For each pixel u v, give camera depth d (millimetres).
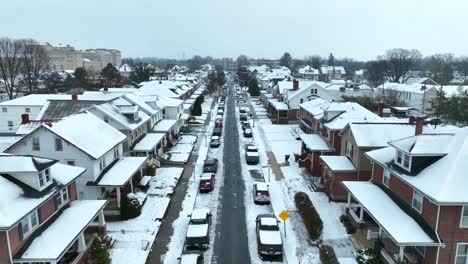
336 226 27984
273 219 26547
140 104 48531
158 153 45719
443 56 198125
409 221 21656
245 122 66188
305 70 158125
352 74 192125
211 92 120688
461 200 19172
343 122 39938
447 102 60688
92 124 33875
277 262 23422
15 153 29234
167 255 24203
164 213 30281
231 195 34312
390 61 133750
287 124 68938
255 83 114500
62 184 23562
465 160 21219
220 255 24297
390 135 32375
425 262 21203
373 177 29141
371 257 22344
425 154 22500
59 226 21688
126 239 26016
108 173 31125
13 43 108438
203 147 51688
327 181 34188
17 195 20109
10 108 60125
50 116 45062
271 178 38688
